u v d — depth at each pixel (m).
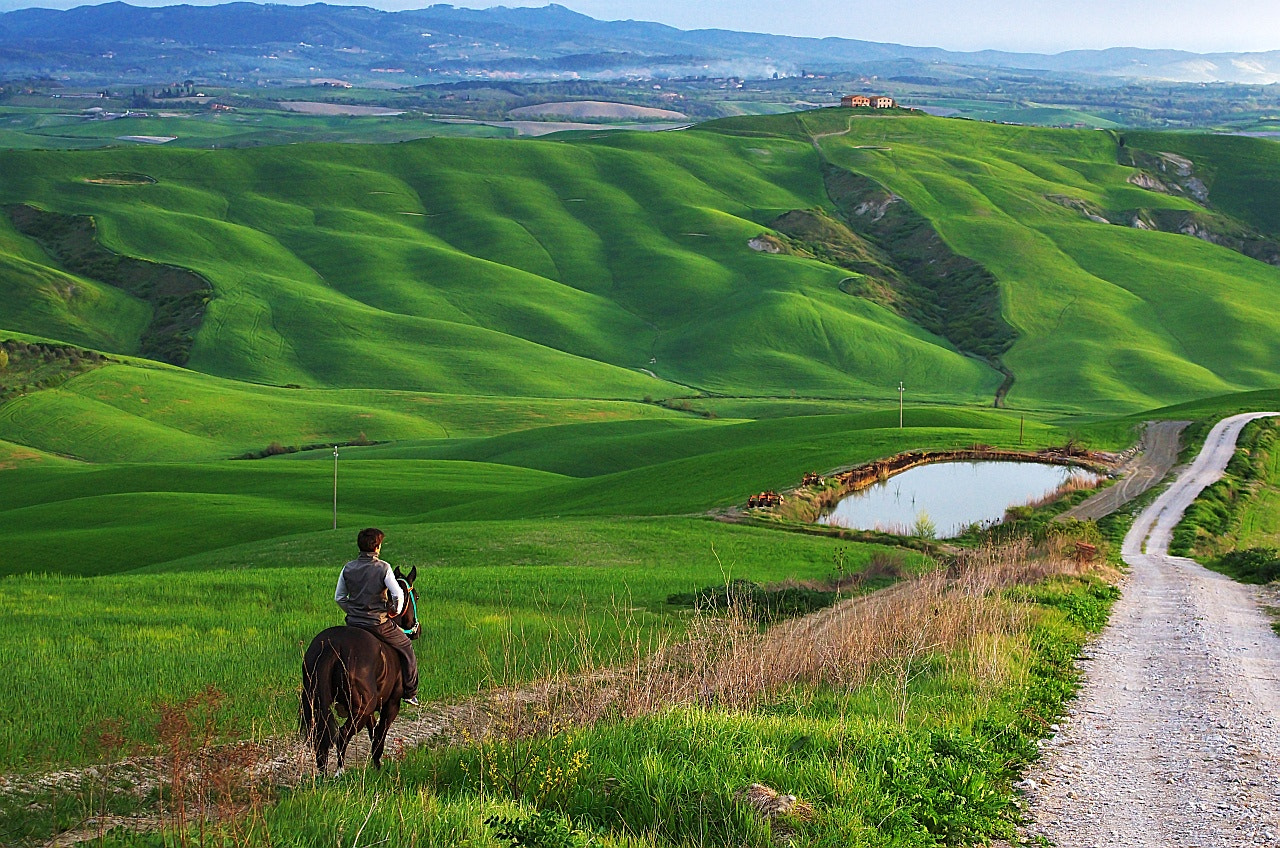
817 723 12.99
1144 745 14.15
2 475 101.81
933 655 18.25
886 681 16.39
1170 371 191.12
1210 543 61.56
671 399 181.50
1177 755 13.62
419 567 45.88
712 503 70.31
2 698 15.89
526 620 26.08
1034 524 60.38
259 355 199.50
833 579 39.28
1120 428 106.25
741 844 9.31
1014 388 190.50
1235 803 11.55
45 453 137.12
